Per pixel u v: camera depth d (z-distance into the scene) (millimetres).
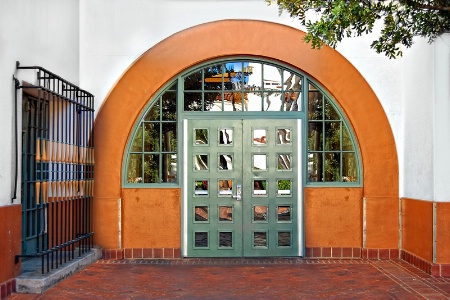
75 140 8945
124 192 9711
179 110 9812
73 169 8875
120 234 9641
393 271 8594
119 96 9719
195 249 9789
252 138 9875
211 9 9734
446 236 8219
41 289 7051
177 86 9828
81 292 7211
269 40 9734
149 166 9820
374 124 9742
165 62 9727
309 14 9688
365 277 8195
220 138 9867
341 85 9750
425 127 8656
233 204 9836
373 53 9758
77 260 8469
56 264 7840
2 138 6793
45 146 7840
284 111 9852
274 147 9867
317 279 8078
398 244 9672
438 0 6555
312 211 9750
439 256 8227
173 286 7645
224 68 9867
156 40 9742
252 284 7785
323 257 9711
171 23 9742
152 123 9836
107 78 9734
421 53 8805
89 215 9359
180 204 9742
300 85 9867
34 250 8477
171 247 9703
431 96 8398
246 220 9820
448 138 8305
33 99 8531
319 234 9742
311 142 9875
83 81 9719
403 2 6375
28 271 7562
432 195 8359
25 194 8195
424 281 7910
